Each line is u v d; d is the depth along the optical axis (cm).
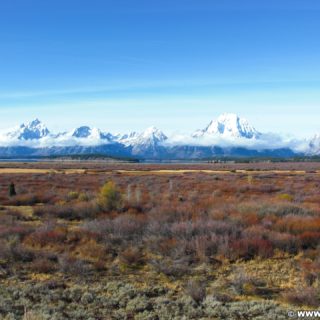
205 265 1415
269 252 1524
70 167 15225
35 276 1305
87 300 1089
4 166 15762
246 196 3600
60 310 1014
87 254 1539
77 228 2048
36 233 1769
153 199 3138
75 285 1213
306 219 2027
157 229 1827
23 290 1142
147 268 1408
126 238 1777
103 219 2225
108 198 2661
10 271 1340
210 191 4184
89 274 1331
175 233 1772
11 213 2530
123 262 1455
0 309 1004
